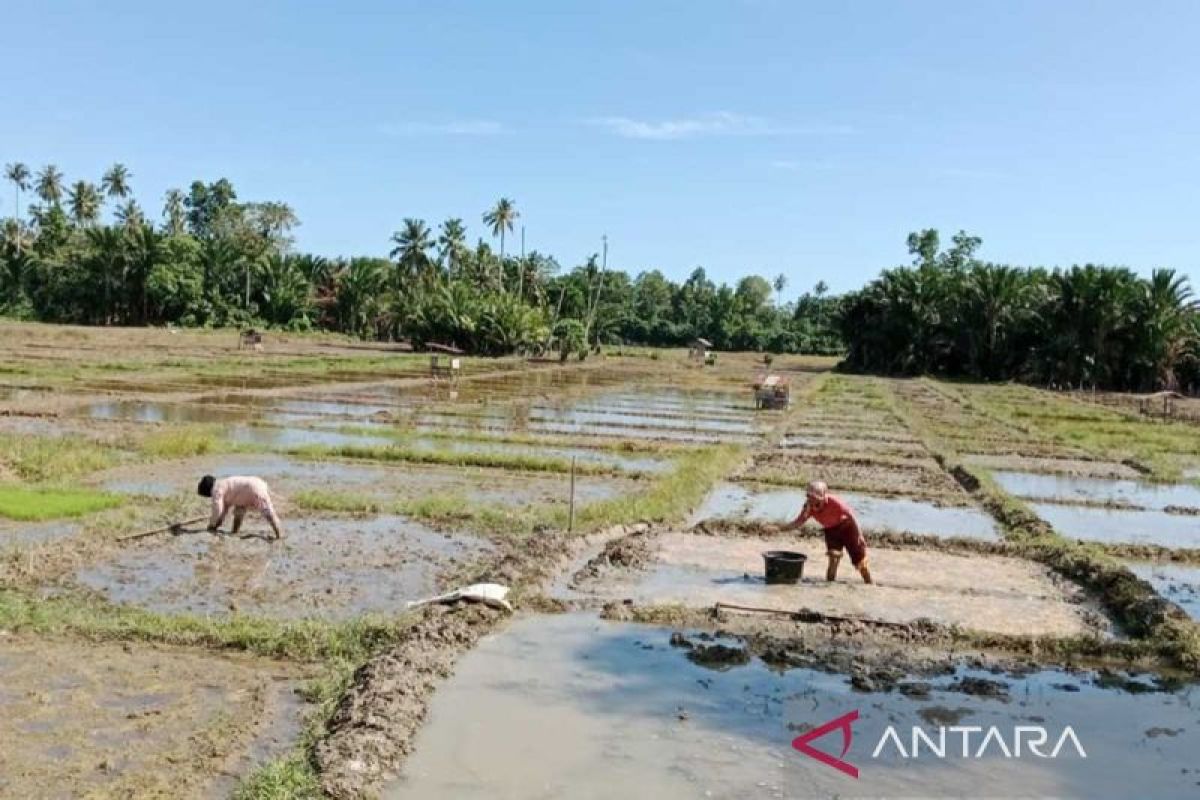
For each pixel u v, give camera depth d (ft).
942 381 234.38
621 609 37.63
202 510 51.01
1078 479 81.87
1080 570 46.06
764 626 36.55
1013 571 47.01
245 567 41.98
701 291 435.53
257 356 187.62
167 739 25.18
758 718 28.07
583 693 29.50
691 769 24.63
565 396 145.69
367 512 53.62
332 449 74.08
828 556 44.24
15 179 366.63
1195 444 109.09
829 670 32.35
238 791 22.22
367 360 193.06
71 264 294.46
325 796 22.21
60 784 22.58
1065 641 35.45
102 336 226.79
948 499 67.92
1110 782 24.94
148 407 101.19
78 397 103.91
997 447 99.50
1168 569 50.47
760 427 111.96
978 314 246.68
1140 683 32.58
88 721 26.05
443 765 24.40
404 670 29.45
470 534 49.88
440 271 333.62
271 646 31.76
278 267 314.55
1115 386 228.22
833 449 93.09
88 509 49.60
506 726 26.86
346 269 336.08
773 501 65.16
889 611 39.32
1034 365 232.32
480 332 249.55
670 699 29.25
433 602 37.09
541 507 57.67
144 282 292.81
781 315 435.53
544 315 269.64
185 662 30.60
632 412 124.16
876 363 263.90
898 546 51.47
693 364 276.82
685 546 49.75
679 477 68.33
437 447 81.30
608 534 51.42
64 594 37.14
